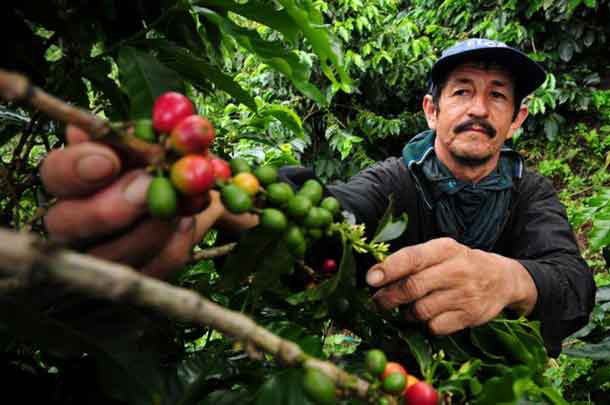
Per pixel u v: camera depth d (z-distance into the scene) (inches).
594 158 267.1
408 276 42.2
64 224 24.3
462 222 86.7
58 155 23.0
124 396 30.9
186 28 49.4
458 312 43.2
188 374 38.6
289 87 257.9
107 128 23.3
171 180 24.2
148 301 19.9
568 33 274.7
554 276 55.6
